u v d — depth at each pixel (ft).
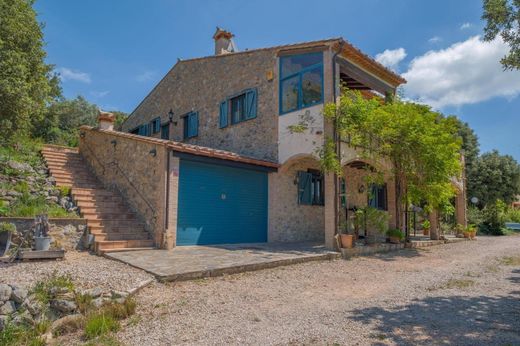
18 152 43.37
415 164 42.06
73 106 94.12
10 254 25.03
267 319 16.28
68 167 46.29
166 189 33.14
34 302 16.79
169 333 14.62
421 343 13.64
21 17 40.63
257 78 46.93
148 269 22.57
